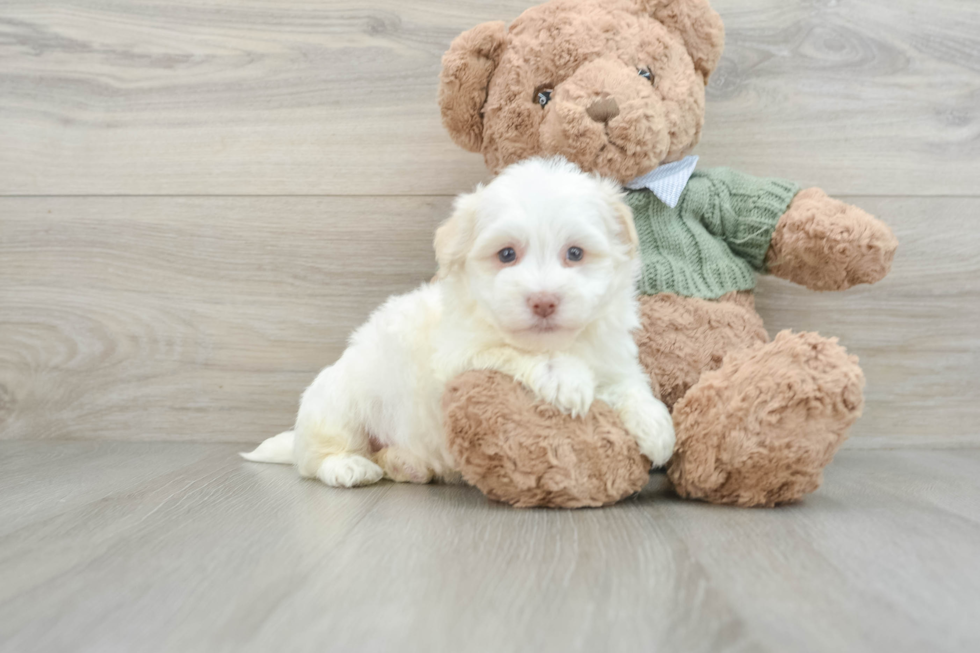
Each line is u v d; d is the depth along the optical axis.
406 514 1.33
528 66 1.71
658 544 1.12
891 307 2.09
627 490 1.39
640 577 0.97
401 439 1.64
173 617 0.85
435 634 0.79
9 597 0.93
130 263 2.20
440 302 1.60
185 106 2.16
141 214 2.19
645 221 1.75
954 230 2.08
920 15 2.06
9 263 2.22
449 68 1.77
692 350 1.64
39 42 2.18
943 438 2.11
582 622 0.82
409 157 2.13
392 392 1.63
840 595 0.90
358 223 2.15
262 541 1.16
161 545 1.15
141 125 2.17
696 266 1.74
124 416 2.23
